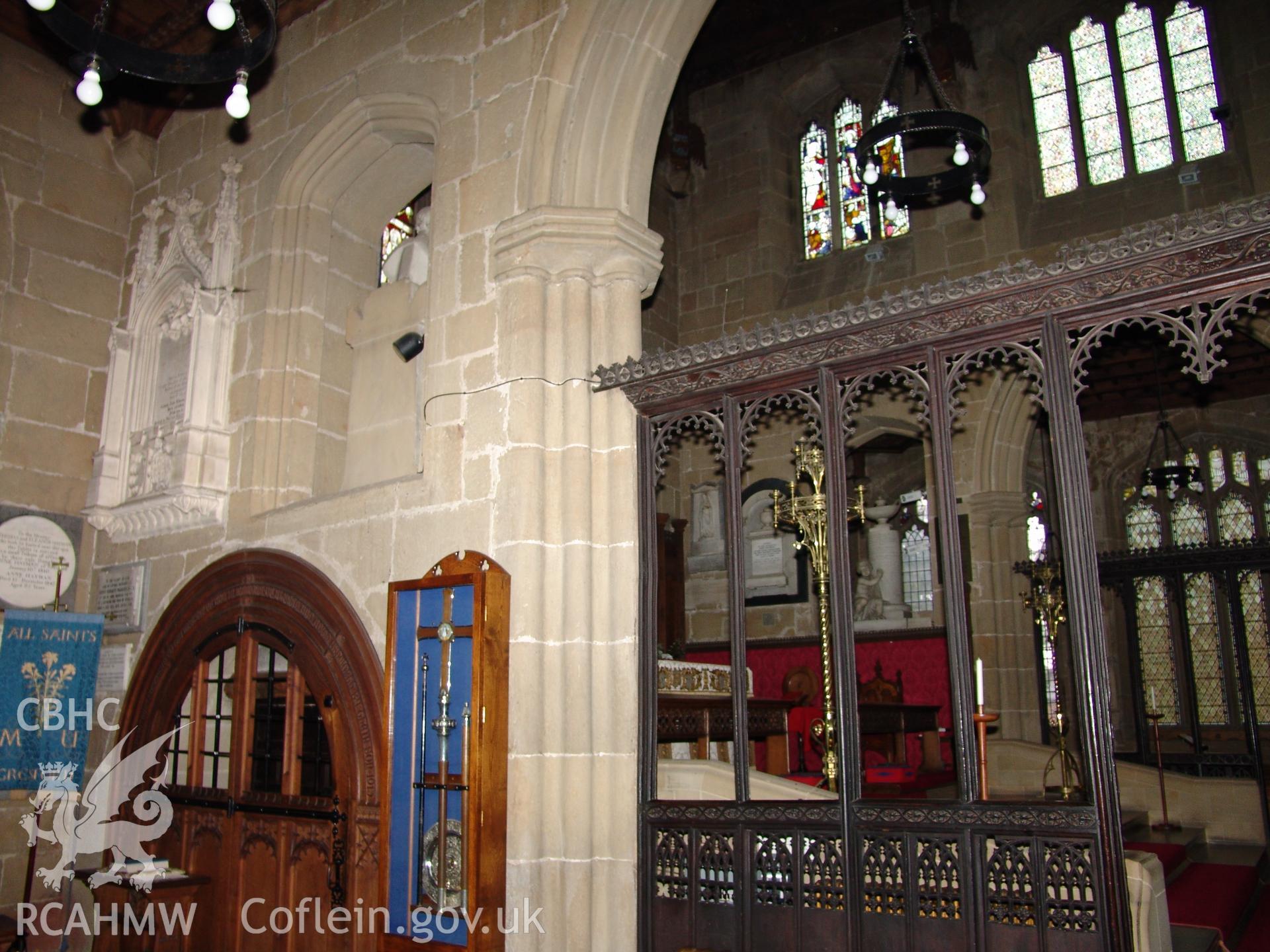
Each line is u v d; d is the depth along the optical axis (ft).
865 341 17.47
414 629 20.67
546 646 19.84
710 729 22.61
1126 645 51.62
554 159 21.90
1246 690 37.83
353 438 27.96
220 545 26.91
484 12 24.25
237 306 28.71
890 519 48.52
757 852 17.20
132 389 30.50
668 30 22.22
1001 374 42.50
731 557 18.42
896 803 15.69
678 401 19.90
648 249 22.02
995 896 14.69
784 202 50.80
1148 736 41.78
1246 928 24.22
